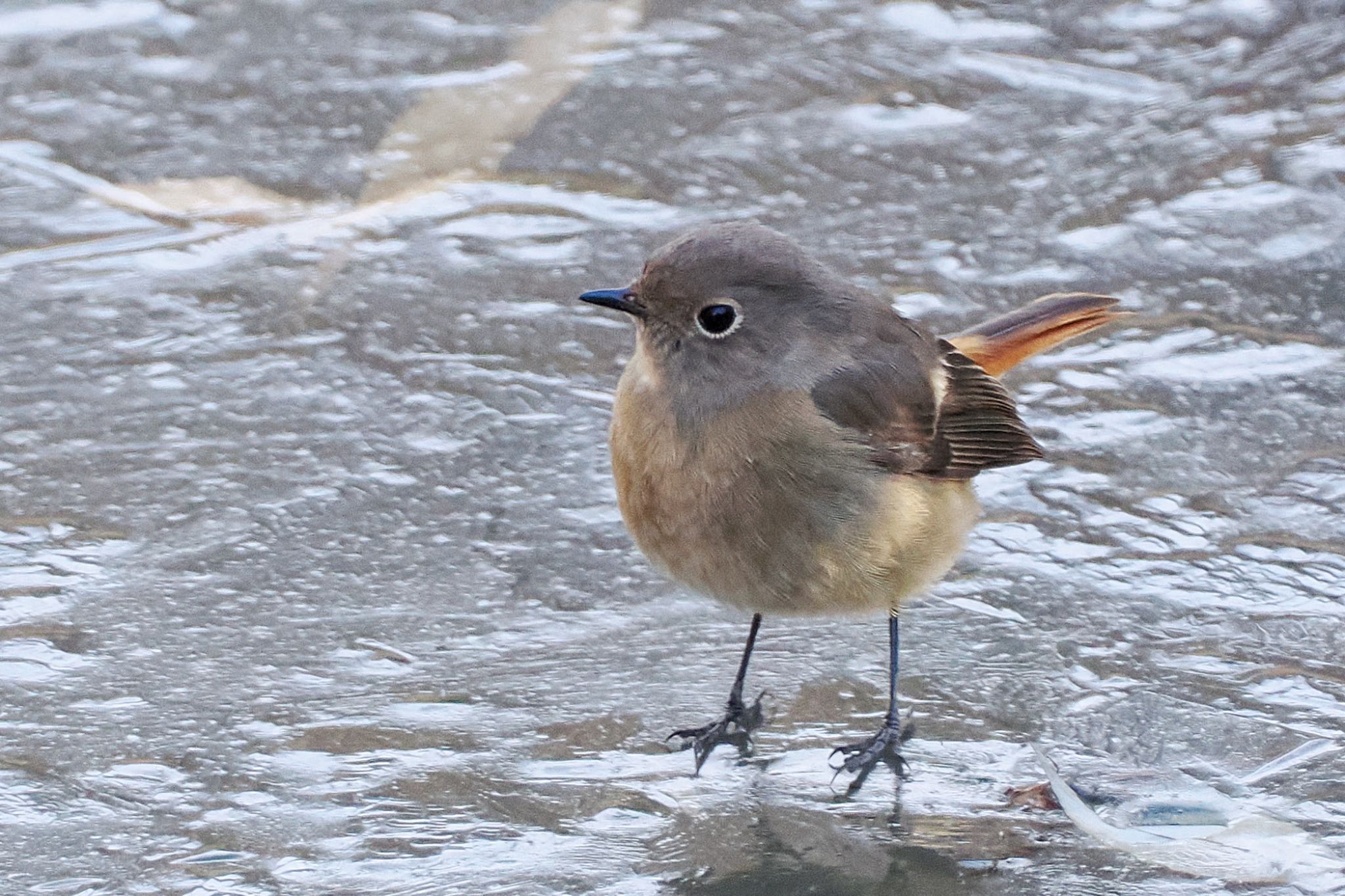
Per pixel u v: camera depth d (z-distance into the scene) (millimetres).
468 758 8914
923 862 8102
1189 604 10258
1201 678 9570
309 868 8000
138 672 9562
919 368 9820
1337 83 16359
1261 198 14719
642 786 8734
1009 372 12734
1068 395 12422
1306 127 15703
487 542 10914
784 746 9117
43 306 13328
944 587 10547
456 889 7859
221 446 11766
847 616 9742
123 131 15695
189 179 15055
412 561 10695
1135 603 10297
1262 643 9875
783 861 8117
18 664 9578
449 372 12688
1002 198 14859
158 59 16844
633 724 9273
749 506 9156
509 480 11508
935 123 15977
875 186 15039
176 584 10367
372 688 9500
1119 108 16156
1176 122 15875
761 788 8734
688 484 9227
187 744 8953
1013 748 9047
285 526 10969
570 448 11875
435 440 11922
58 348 12836
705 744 9125
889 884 7922
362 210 14703
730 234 9406
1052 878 7945
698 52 17078
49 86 16359
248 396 12336
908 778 8820
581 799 8617
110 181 15031
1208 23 17547
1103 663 9758
